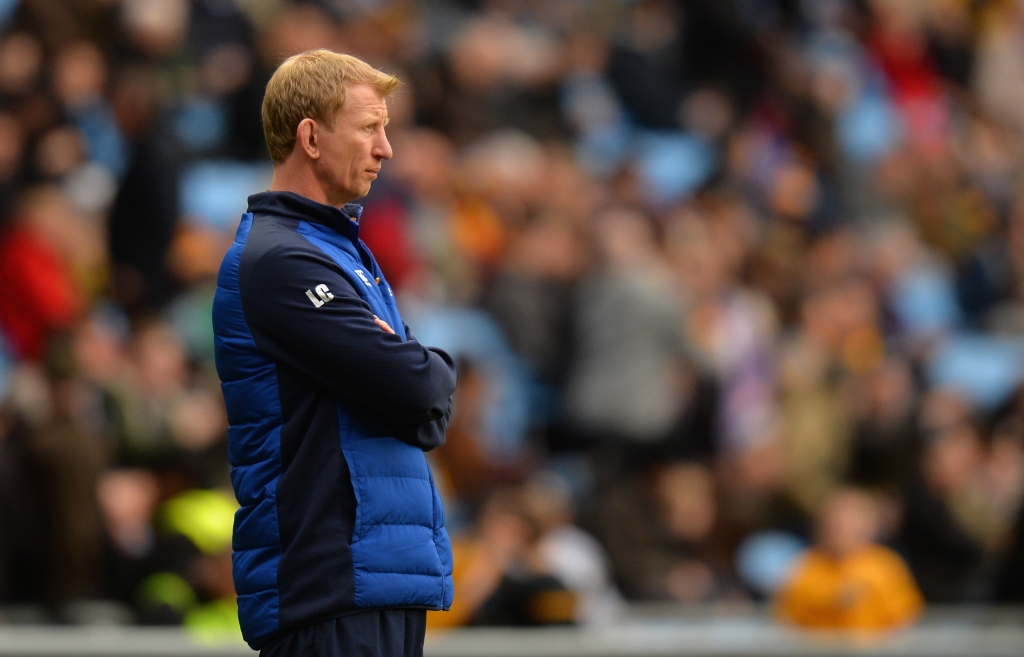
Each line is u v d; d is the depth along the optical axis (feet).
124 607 83.35
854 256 152.87
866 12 197.57
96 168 129.70
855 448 121.90
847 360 130.82
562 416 116.88
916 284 162.09
